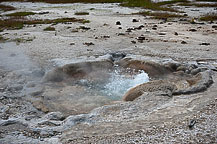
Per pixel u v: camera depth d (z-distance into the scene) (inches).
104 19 933.8
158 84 368.2
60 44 589.6
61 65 449.4
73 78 428.5
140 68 449.7
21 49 557.3
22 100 354.9
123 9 1215.6
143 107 307.1
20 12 1142.3
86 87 406.0
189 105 307.3
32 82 409.1
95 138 246.7
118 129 261.0
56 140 248.5
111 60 482.9
